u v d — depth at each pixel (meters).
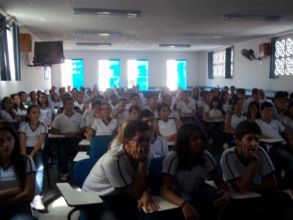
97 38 10.89
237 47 12.42
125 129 2.16
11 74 6.90
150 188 2.39
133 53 15.64
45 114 6.39
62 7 6.14
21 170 2.29
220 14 6.88
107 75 15.52
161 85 15.97
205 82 15.96
